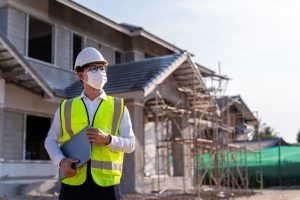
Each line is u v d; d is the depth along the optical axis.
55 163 3.39
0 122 14.12
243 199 14.96
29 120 15.45
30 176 14.96
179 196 14.62
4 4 15.55
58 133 3.57
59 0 16.70
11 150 14.58
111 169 3.40
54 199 12.64
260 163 21.89
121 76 16.27
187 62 17.42
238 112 28.69
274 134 51.25
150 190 16.22
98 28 19.55
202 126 18.47
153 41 21.61
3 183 13.76
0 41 12.56
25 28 16.06
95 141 3.26
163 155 19.17
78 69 3.52
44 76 16.50
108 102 3.54
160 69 16.05
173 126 19.02
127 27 21.17
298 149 24.94
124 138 3.49
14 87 14.80
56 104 16.39
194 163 17.78
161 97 16.53
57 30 17.41
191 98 18.30
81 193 3.36
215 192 16.72
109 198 3.38
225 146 18.86
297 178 24.73
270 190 20.66
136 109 15.64
